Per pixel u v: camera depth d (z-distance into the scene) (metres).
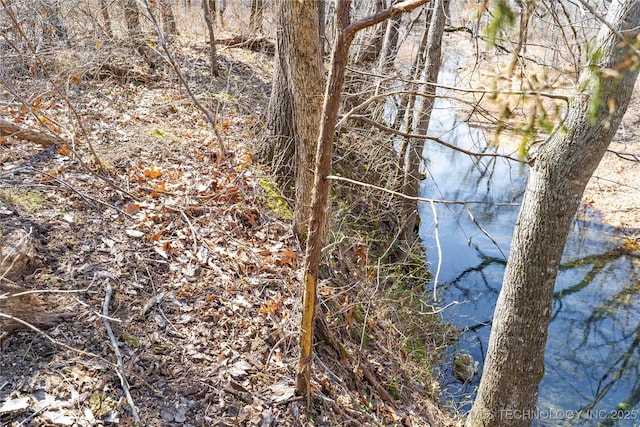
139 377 3.66
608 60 2.71
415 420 4.98
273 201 6.28
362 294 5.97
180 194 5.65
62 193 4.98
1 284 3.56
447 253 9.75
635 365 7.34
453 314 7.80
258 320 4.60
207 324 4.34
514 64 1.77
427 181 12.64
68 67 7.29
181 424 3.51
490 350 4.67
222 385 3.89
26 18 6.78
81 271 4.24
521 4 1.82
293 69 4.75
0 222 3.88
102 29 8.22
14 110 6.21
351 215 7.51
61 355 3.58
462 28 7.88
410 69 8.89
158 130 6.93
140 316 4.13
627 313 8.55
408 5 2.50
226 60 10.92
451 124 13.91
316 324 4.83
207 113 6.35
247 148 6.98
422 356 6.27
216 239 5.23
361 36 9.93
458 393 6.14
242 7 13.74
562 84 2.17
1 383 3.29
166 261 4.73
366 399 4.75
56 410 3.25
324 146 3.04
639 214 11.91
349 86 8.34
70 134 5.96
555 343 7.77
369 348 5.51
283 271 5.25
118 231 4.81
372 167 8.52
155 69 9.25
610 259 10.29
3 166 5.08
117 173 5.63
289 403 3.96
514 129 1.90
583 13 3.62
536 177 4.05
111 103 7.38
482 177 13.07
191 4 13.91
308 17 4.51
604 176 13.57
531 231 4.11
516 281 4.29
